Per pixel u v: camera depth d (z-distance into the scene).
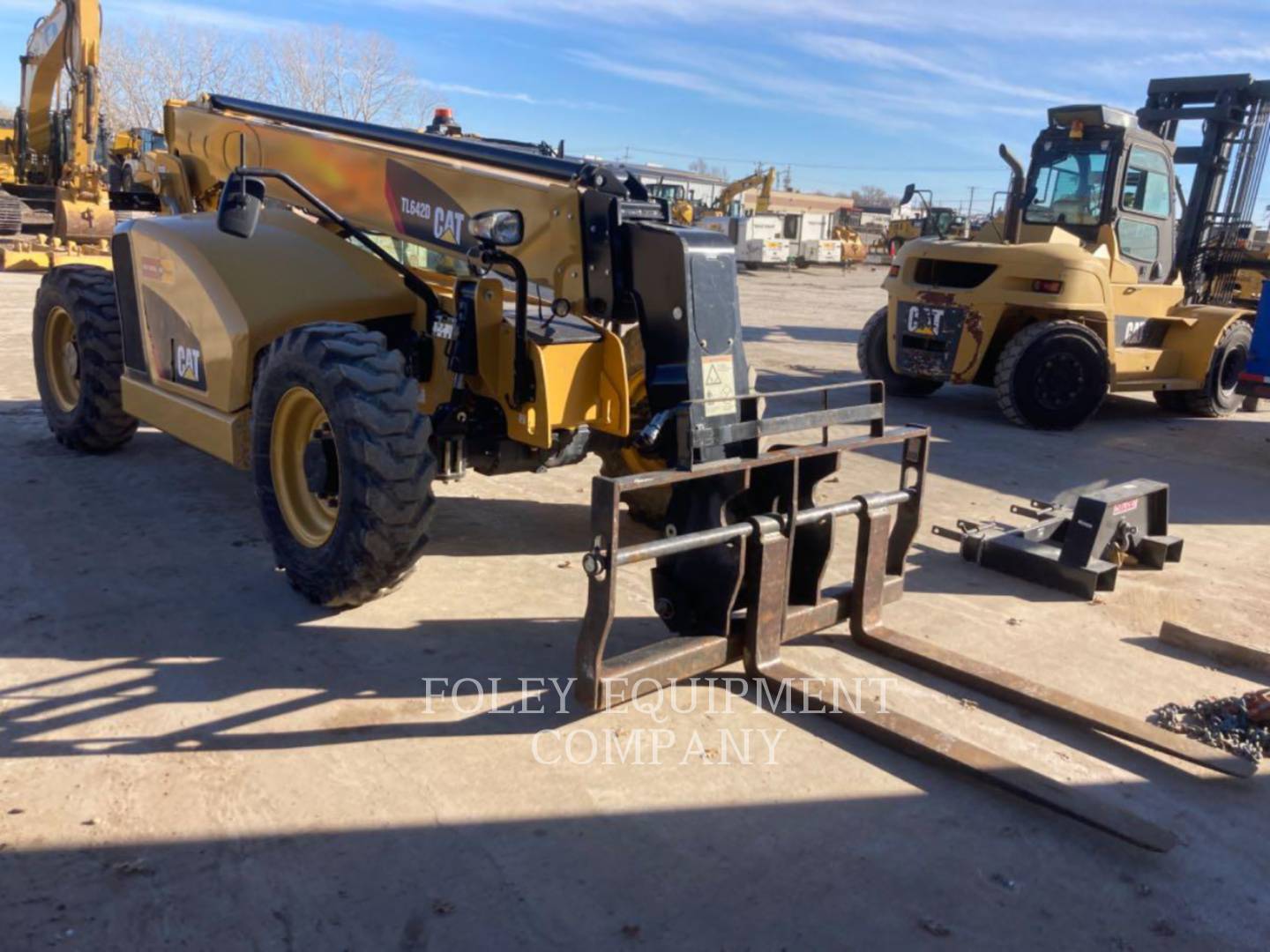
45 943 2.21
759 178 36.97
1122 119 9.13
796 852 2.66
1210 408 9.74
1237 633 4.31
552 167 4.02
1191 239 10.98
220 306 4.30
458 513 5.33
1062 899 2.54
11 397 7.41
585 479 6.12
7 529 4.67
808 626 3.79
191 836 2.59
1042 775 2.94
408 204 4.46
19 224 17.14
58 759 2.89
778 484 3.58
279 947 2.24
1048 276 8.32
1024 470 7.13
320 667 3.51
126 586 4.09
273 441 4.03
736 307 3.79
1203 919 2.50
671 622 3.63
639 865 2.57
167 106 5.88
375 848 2.58
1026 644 4.10
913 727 3.20
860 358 10.27
